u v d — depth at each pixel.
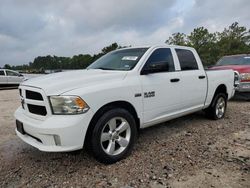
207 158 3.44
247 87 7.77
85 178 2.94
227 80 5.77
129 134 3.49
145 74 3.79
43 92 2.96
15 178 2.97
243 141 4.14
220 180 2.82
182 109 4.55
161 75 4.02
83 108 2.92
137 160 3.41
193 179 2.86
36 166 3.28
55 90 2.95
